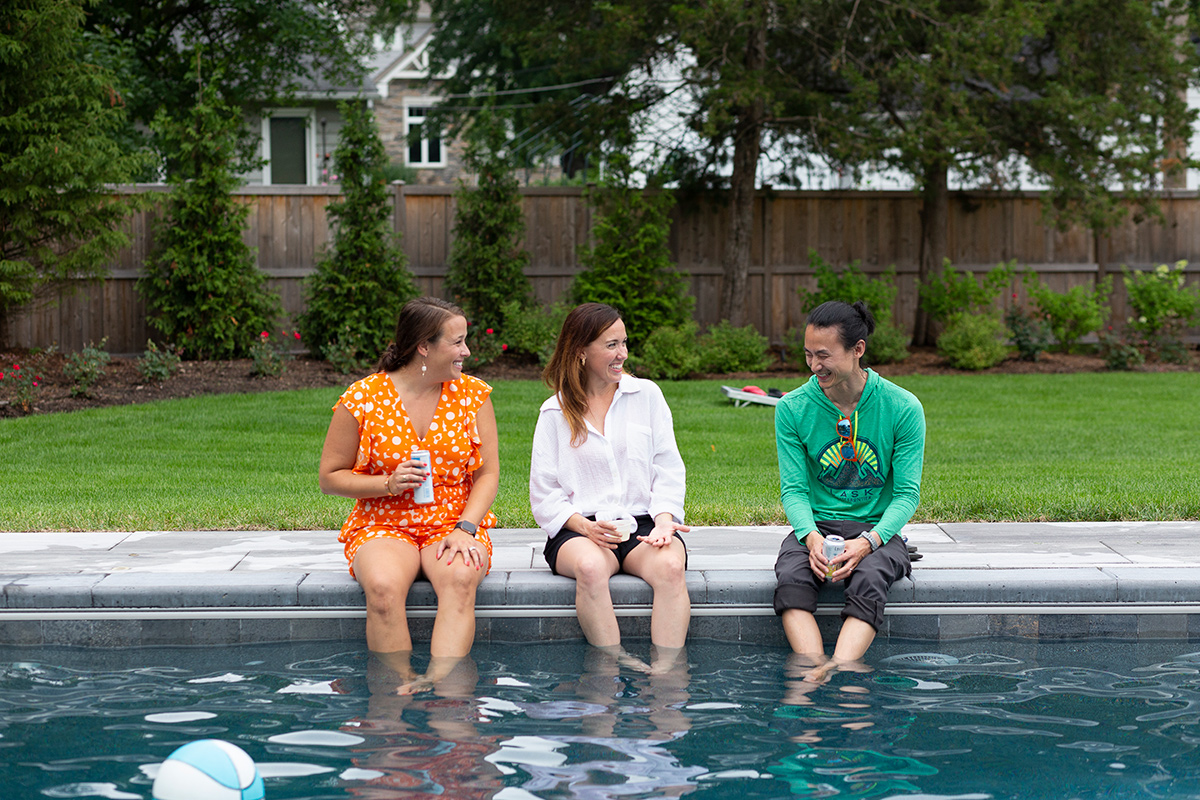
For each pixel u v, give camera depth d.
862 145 12.45
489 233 13.09
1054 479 6.38
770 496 6.04
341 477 3.68
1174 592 3.72
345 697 3.04
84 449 7.89
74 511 5.40
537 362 12.77
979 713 2.90
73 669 3.34
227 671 3.32
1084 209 12.91
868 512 3.88
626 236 13.19
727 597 3.74
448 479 3.80
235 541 4.59
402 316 3.72
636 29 12.36
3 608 3.65
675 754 2.59
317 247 13.21
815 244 14.49
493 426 3.89
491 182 12.98
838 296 13.28
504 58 21.22
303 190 13.09
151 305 12.35
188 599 3.66
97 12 17.22
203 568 4.00
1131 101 12.74
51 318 12.35
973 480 6.43
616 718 2.86
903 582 3.73
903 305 14.74
